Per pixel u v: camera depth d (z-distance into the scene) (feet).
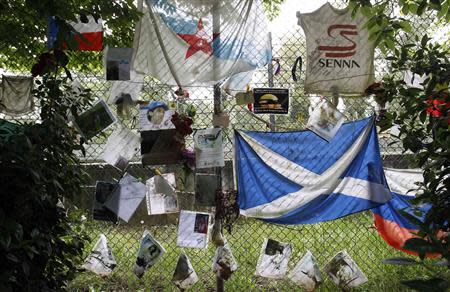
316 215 11.55
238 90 11.55
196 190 11.37
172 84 11.11
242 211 11.55
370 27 10.07
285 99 11.50
